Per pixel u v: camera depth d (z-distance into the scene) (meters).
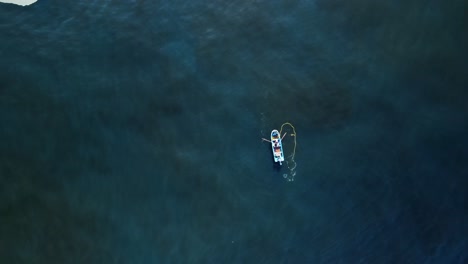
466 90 47.38
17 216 43.62
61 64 48.97
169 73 48.84
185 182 45.34
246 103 47.72
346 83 48.12
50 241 43.12
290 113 47.31
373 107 47.34
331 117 47.16
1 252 42.50
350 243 43.81
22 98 47.56
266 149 46.44
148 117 47.38
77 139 46.50
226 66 48.97
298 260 43.50
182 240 43.84
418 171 45.38
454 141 46.12
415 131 46.47
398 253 43.38
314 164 45.88
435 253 43.19
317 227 44.28
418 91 47.59
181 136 46.81
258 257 43.56
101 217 44.16
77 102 47.69
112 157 46.06
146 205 44.66
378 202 44.72
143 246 43.56
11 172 45.00
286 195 45.12
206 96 48.03
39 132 46.53
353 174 45.50
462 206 44.28
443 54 48.34
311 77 48.44
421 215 44.22
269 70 48.78
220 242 43.84
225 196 45.03
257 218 44.50
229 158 46.16
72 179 45.16
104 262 42.97
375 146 46.19
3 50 49.16
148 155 46.16
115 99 47.94
